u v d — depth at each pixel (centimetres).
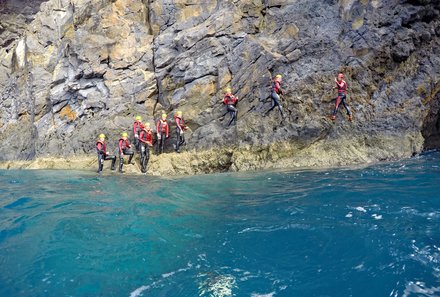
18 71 1922
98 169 1281
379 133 1128
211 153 1230
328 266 426
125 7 1593
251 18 1381
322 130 1147
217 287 390
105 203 761
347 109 1147
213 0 1472
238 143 1217
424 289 360
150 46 1516
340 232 521
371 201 663
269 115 1228
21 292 376
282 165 1146
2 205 757
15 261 453
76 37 1573
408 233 494
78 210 701
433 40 1250
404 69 1224
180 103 1348
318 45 1269
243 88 1279
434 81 1186
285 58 1269
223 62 1330
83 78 1556
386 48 1216
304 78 1232
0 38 2434
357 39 1243
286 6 1363
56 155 1509
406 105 1159
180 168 1220
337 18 1285
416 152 1105
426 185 762
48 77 1719
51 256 469
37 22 1817
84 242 523
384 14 1246
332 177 921
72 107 1575
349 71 1218
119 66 1511
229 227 583
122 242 523
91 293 378
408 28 1245
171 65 1413
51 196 845
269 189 852
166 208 713
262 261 452
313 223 571
